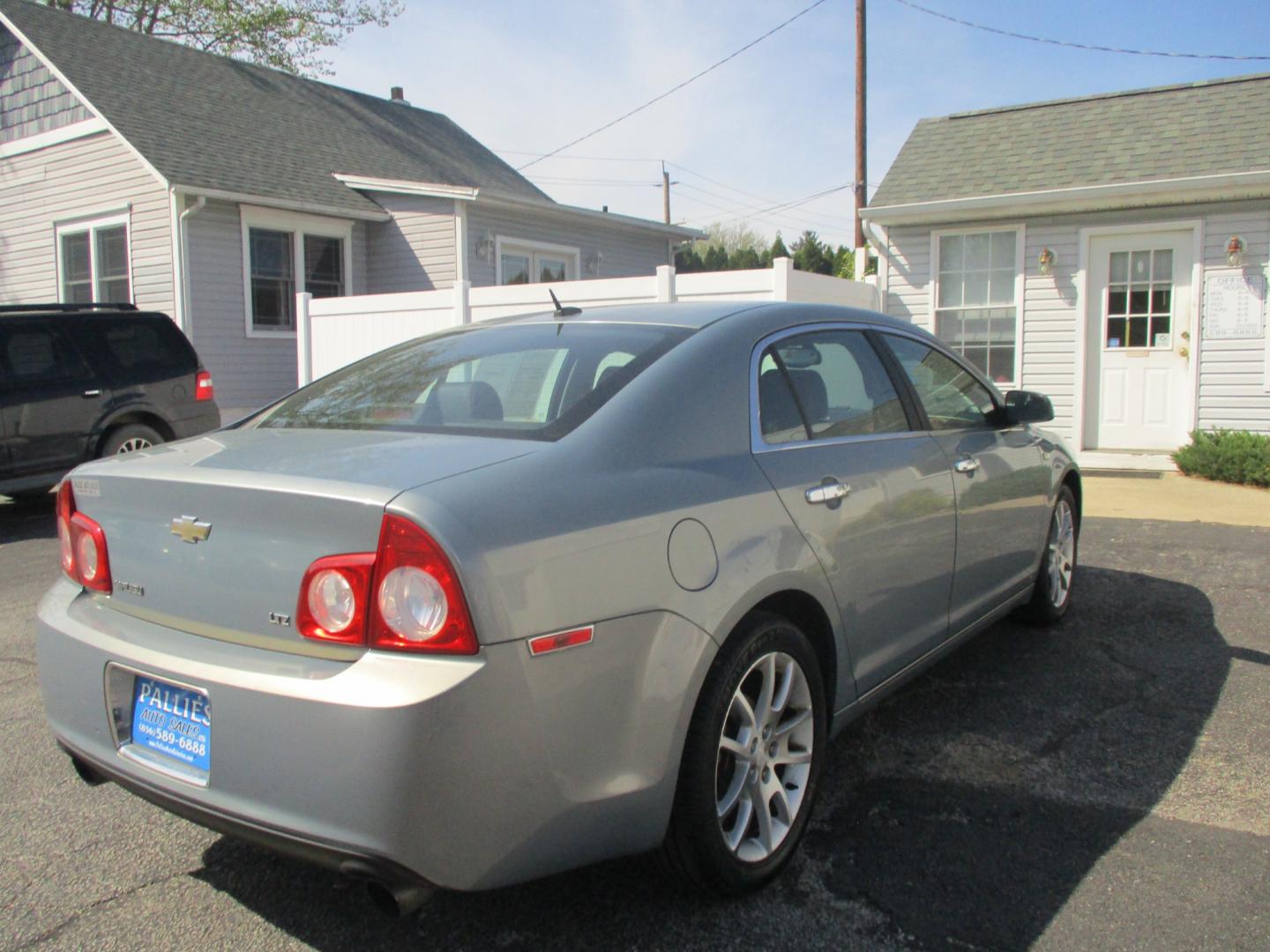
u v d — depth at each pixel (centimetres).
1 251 1519
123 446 877
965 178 1061
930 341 405
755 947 246
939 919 256
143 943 252
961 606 384
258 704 213
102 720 249
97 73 1408
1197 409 964
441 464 232
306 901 271
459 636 204
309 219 1398
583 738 221
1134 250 983
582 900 268
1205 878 274
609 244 1703
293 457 247
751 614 267
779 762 279
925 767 346
